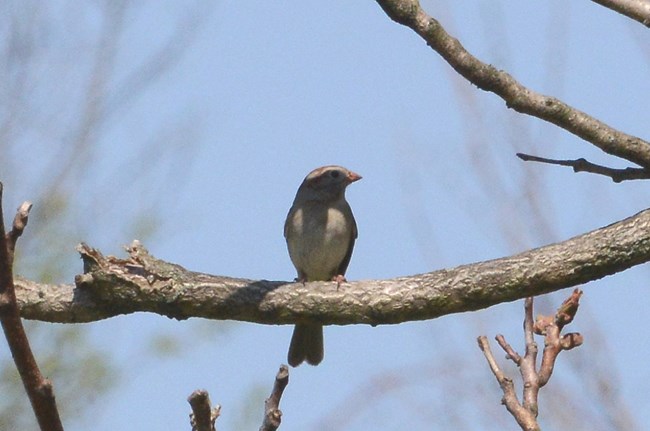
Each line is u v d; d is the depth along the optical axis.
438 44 7.30
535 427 5.72
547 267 7.41
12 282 4.63
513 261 7.49
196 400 4.90
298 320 7.71
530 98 7.56
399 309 7.57
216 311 7.70
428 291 7.54
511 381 6.07
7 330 4.62
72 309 7.55
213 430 5.02
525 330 6.42
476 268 7.53
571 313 6.45
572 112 7.67
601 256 7.39
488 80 7.43
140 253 7.71
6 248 4.62
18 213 4.70
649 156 7.79
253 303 7.68
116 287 7.56
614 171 8.03
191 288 7.65
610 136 7.74
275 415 5.32
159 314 7.68
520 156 8.20
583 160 8.10
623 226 7.48
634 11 7.86
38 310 7.54
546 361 6.21
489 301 7.49
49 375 14.09
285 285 7.75
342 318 7.67
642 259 7.41
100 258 7.59
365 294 7.59
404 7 7.28
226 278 7.78
